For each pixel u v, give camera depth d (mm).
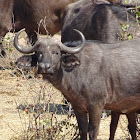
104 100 18500
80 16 27203
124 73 18406
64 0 34906
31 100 27141
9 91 30312
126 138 20750
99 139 21000
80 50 17828
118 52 18750
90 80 18359
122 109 19031
